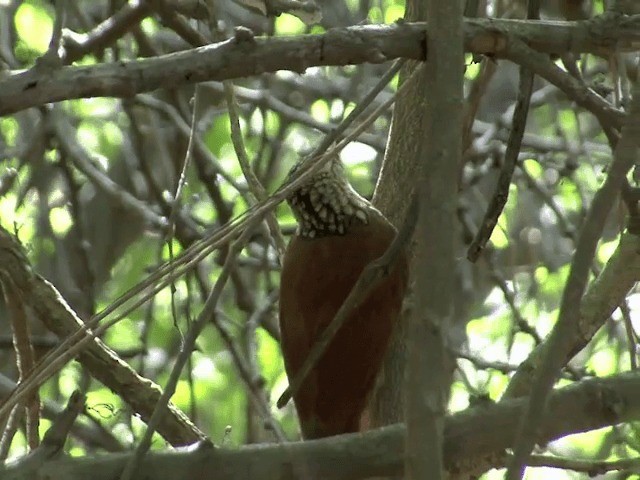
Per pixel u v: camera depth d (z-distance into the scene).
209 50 4.87
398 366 7.14
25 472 4.38
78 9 10.62
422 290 4.06
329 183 6.59
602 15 5.41
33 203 12.05
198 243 5.12
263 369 11.73
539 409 3.93
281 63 4.93
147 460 4.43
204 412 11.98
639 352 8.92
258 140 13.06
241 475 4.43
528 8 5.74
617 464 6.38
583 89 5.25
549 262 11.90
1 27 10.93
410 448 3.88
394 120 7.50
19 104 4.64
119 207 11.62
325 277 6.46
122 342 12.24
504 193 5.65
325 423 6.46
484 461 6.66
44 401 10.27
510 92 12.83
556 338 3.99
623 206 6.88
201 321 4.75
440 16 4.38
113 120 12.38
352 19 12.22
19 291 7.32
